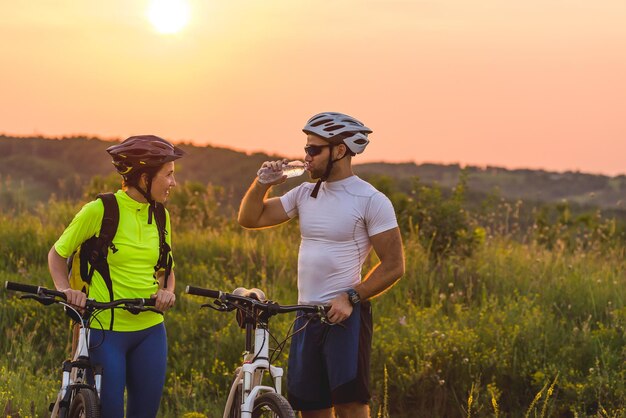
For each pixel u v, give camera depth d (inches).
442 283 455.2
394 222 228.4
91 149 2839.6
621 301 413.1
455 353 350.0
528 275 462.3
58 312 394.6
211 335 371.6
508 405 341.7
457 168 2997.0
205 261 486.6
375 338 364.5
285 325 375.9
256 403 205.6
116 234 216.4
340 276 229.1
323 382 233.1
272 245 504.4
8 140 2878.9
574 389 330.0
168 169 220.4
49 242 494.9
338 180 231.0
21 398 296.8
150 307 209.2
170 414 316.8
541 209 724.0
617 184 2829.7
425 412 338.3
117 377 213.6
